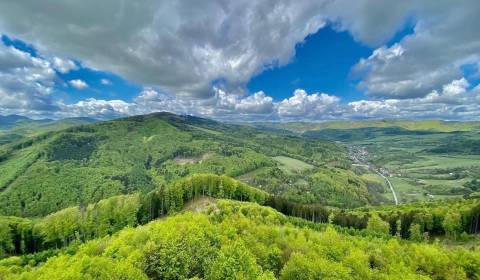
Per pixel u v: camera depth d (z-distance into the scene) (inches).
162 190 6702.8
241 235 2859.3
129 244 2468.0
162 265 2145.7
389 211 6968.5
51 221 5738.2
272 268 2454.5
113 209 6200.8
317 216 6614.2
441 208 6190.9
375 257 2746.1
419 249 3021.7
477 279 2721.5
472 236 5413.4
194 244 2301.9
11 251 5408.5
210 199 6668.3
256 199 7263.8
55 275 2105.1
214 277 2003.0
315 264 2210.9
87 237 5767.7
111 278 1894.7
